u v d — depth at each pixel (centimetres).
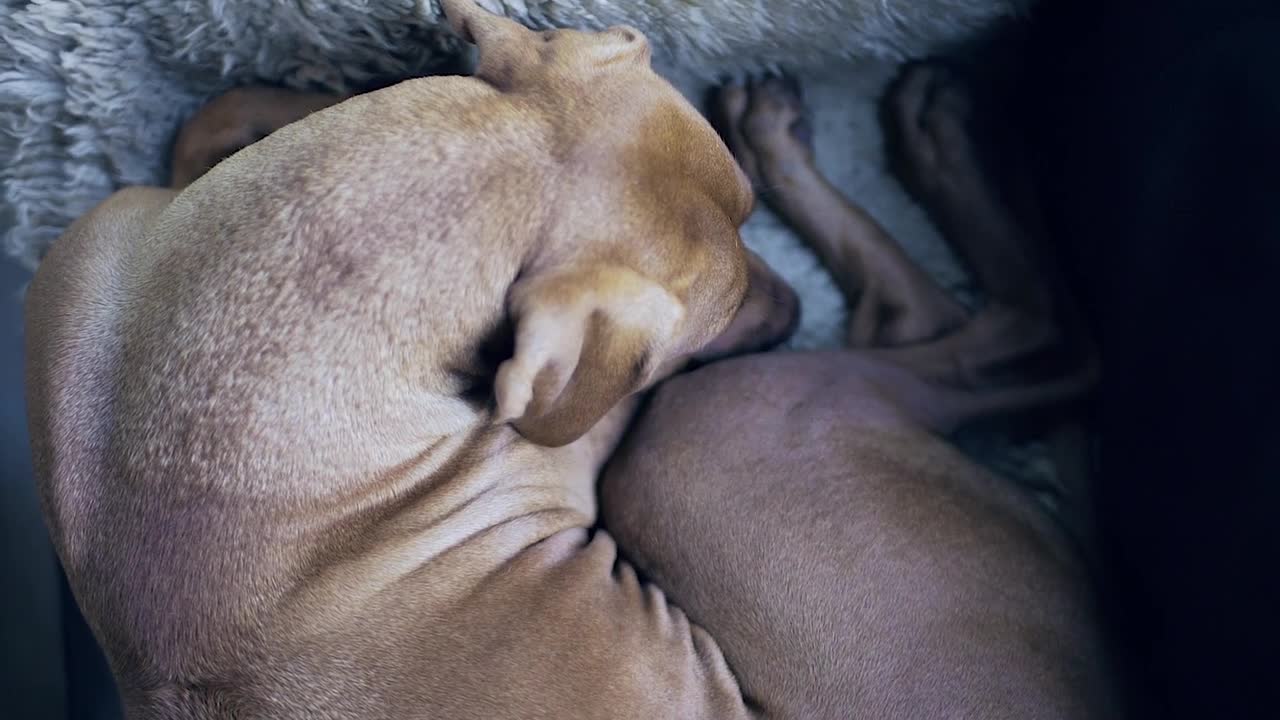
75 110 83
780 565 74
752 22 85
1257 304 67
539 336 61
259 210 65
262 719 66
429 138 66
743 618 74
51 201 86
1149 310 74
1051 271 86
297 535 67
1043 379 85
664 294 64
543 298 62
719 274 69
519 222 65
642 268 66
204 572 66
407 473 69
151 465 66
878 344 88
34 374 70
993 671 72
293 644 67
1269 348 66
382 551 69
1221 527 68
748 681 73
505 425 73
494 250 65
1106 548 79
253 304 65
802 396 80
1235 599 67
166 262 67
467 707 67
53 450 68
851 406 80
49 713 89
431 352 66
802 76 91
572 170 66
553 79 68
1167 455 73
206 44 82
